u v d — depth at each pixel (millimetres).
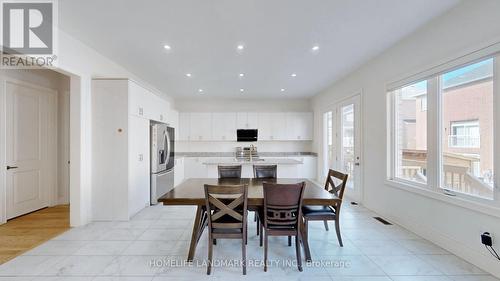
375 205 3828
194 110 7258
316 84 5422
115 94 3457
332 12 2432
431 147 2760
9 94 3510
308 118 7043
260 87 5703
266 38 3016
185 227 3260
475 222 2238
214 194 2287
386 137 3512
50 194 4195
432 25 2643
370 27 2764
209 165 4758
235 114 6965
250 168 4797
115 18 2539
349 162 4828
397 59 3227
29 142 3824
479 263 2203
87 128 3365
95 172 3457
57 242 2762
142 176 3977
